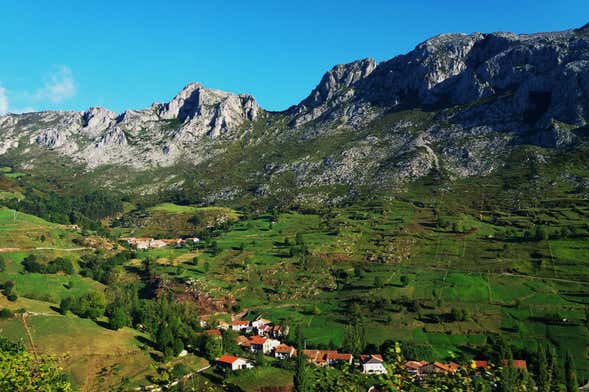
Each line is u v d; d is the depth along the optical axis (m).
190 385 111.25
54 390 35.91
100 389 103.75
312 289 195.50
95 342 121.00
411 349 133.75
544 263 186.25
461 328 149.50
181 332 136.75
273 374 122.25
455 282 180.62
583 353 127.06
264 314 178.62
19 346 38.56
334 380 36.75
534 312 153.50
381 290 181.50
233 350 140.38
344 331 156.50
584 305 153.62
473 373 29.11
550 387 73.56
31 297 152.88
